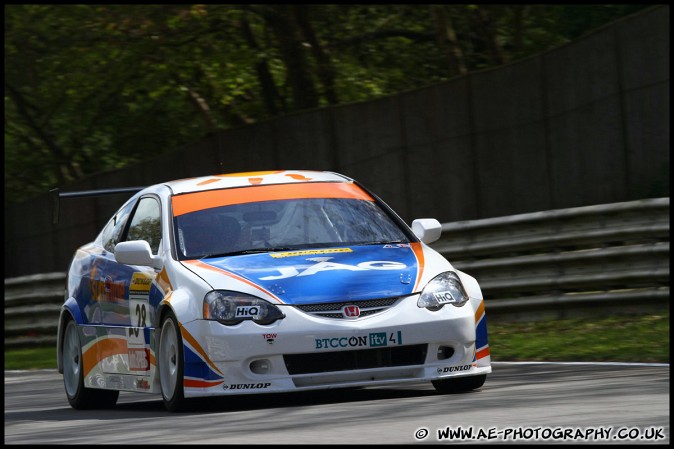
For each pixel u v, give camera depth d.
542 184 49.69
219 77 72.31
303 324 24.66
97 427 24.50
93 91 76.06
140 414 27.08
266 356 24.64
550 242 45.91
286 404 26.14
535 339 40.34
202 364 25.05
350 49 79.81
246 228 27.97
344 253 26.86
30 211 73.94
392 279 25.69
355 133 56.19
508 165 50.78
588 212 44.53
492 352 38.44
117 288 29.42
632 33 46.34
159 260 27.56
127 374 28.66
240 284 25.39
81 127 82.81
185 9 67.81
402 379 24.95
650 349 34.03
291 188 29.55
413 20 79.81
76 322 31.47
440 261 26.89
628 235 43.09
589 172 48.00
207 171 62.59
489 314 47.50
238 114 80.12
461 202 52.47
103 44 72.25
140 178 66.50
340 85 75.69
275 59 74.44
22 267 75.19
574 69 48.31
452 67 71.38
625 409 20.80
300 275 25.56
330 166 57.31
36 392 37.50
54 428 25.30
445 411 22.19
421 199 53.94
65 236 71.12
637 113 46.31
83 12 73.44
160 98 80.25
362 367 24.91
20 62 78.25
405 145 54.41
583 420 19.59
